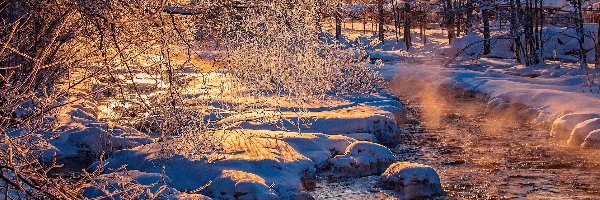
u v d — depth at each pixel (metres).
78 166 11.09
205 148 10.64
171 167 10.14
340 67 20.34
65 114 13.59
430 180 10.38
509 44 38.62
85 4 4.91
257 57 14.20
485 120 17.81
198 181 9.69
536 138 14.99
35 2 5.57
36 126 4.65
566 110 16.36
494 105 18.98
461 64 33.41
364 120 14.42
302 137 12.10
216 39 6.97
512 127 16.55
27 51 5.57
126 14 5.12
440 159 13.06
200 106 10.66
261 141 11.62
